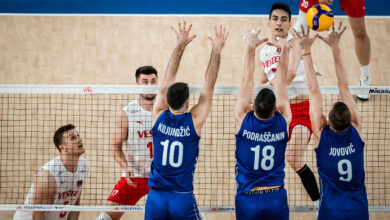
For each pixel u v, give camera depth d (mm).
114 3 25688
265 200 11289
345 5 18812
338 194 11688
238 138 11602
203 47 23172
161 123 11477
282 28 16172
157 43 23438
